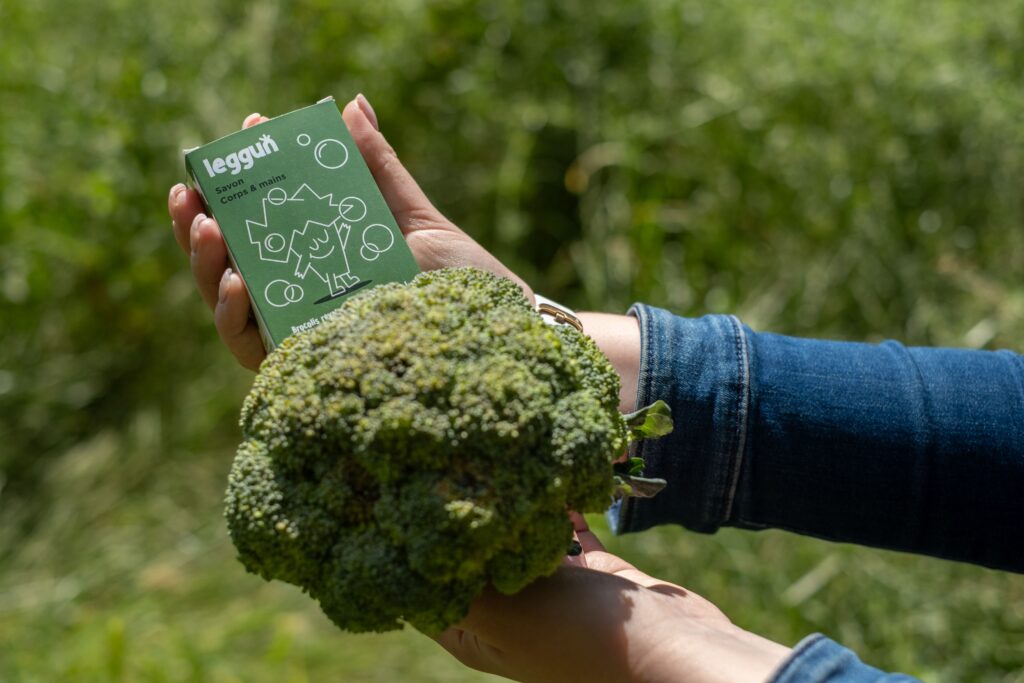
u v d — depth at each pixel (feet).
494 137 9.48
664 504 4.80
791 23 9.50
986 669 7.26
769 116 9.29
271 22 9.44
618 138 9.22
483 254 5.03
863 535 4.71
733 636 3.49
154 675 7.35
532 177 9.48
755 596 7.55
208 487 8.72
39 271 8.83
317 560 3.59
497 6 9.50
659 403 4.09
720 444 4.58
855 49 9.23
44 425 8.89
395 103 9.45
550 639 3.55
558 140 9.65
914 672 7.02
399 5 9.45
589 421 3.57
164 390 9.16
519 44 9.60
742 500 4.70
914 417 4.50
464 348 3.55
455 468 3.42
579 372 3.76
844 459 4.54
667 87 9.43
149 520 8.55
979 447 4.42
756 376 4.61
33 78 9.16
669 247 9.27
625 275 8.91
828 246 9.12
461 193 9.48
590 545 4.48
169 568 8.20
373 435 3.40
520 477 3.42
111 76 9.24
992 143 9.19
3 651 7.60
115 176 8.90
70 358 9.06
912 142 9.27
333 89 9.48
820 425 4.54
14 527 8.42
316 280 4.35
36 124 9.00
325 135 4.50
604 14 9.57
